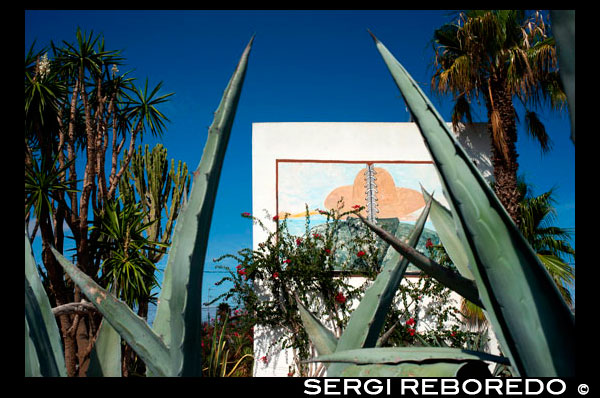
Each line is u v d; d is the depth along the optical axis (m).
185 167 7.53
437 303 7.17
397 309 6.66
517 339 0.75
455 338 6.58
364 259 7.29
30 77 5.71
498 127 7.43
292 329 6.97
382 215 7.49
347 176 7.59
